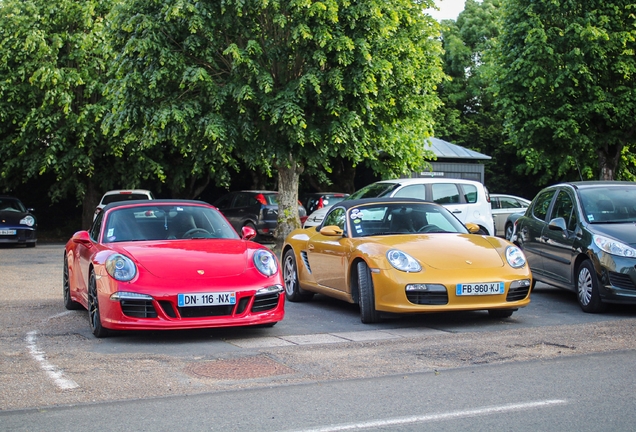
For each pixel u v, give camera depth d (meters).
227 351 6.40
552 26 21.70
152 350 6.50
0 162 25.52
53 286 11.86
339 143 17.44
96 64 24.45
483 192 15.98
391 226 8.77
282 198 19.16
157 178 27.34
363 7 16.58
